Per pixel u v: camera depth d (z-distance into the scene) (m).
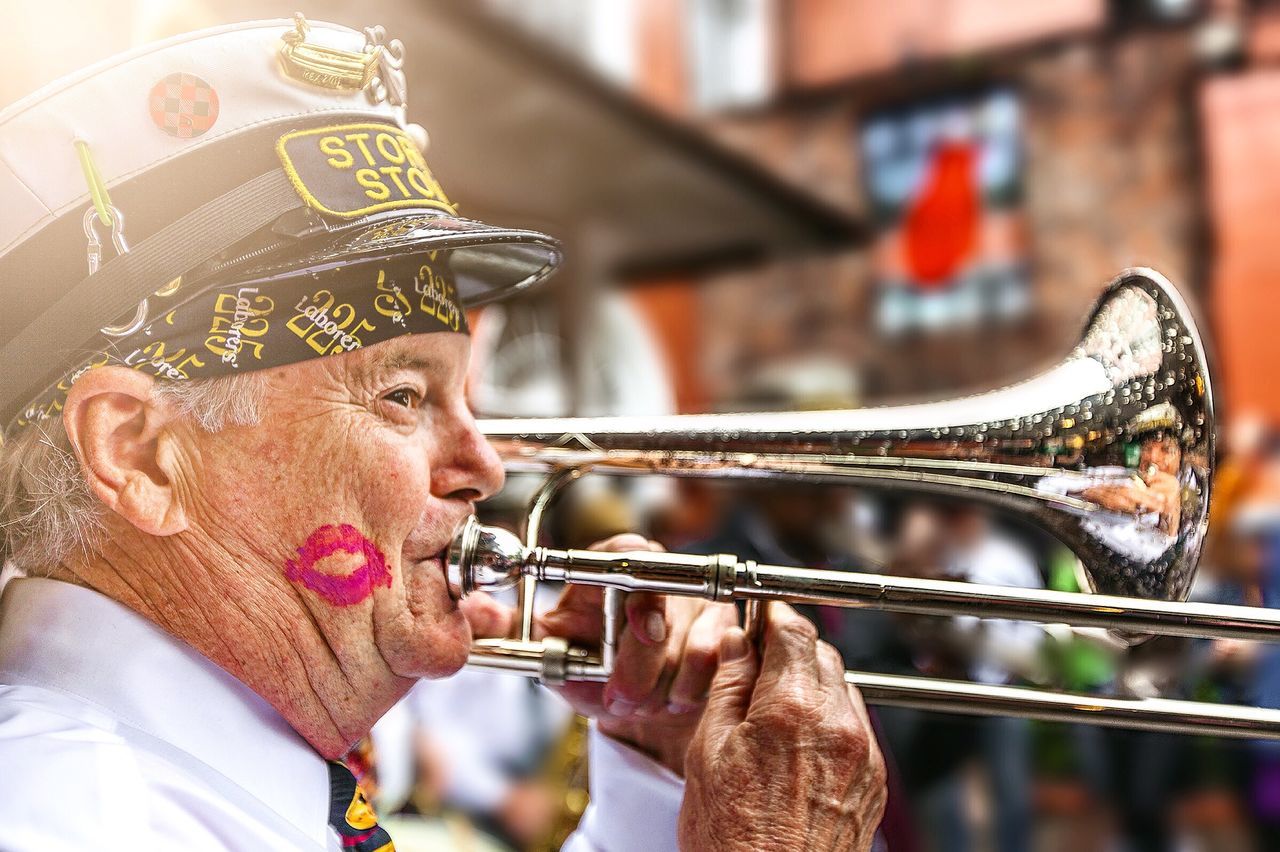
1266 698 2.20
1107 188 7.48
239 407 0.92
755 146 7.95
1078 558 1.27
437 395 1.04
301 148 0.93
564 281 5.16
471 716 2.30
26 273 0.88
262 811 0.91
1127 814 2.64
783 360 7.99
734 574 1.09
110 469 0.88
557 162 4.82
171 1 1.33
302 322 0.94
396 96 1.04
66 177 0.88
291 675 0.96
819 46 7.89
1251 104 7.06
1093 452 1.21
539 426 1.24
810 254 6.39
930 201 7.89
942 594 1.07
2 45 1.27
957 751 2.51
